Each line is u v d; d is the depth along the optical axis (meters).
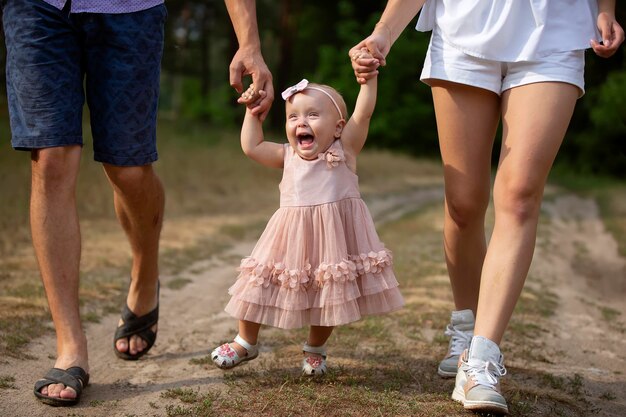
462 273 3.64
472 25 3.31
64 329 3.34
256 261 3.29
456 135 3.42
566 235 11.51
